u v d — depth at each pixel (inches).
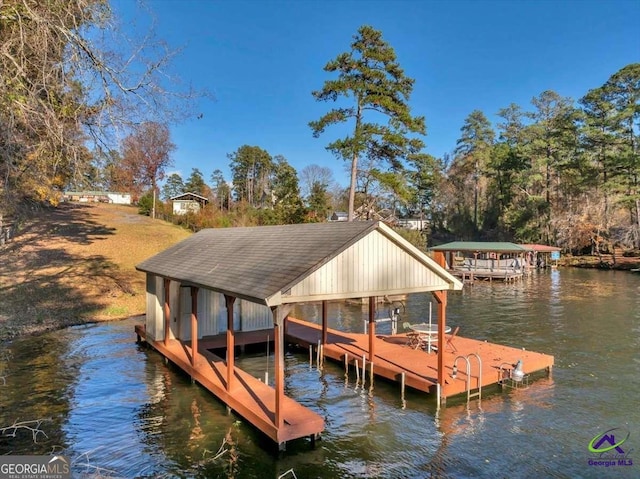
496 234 2081.7
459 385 372.2
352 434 318.0
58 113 299.0
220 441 305.4
